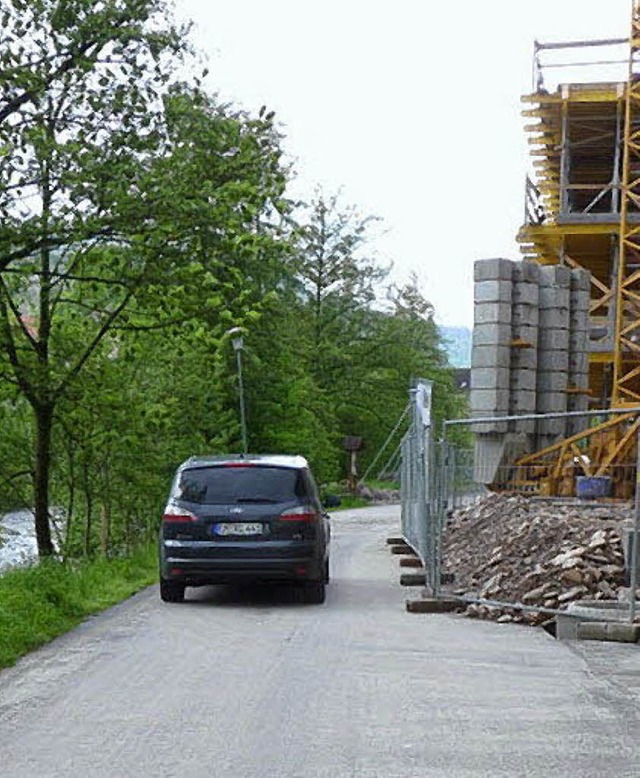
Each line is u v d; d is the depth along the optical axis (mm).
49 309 24609
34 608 14289
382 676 10867
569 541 16219
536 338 30328
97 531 32250
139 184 20656
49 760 7762
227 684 10477
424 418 20828
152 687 10344
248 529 17094
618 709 9328
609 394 40219
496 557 16828
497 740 8281
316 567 17188
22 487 29938
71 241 20672
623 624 12852
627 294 40062
